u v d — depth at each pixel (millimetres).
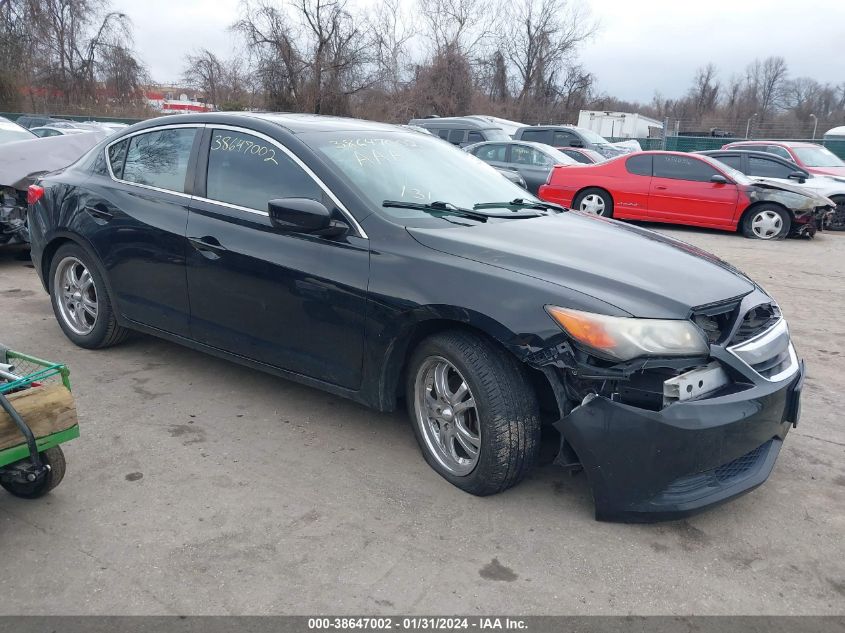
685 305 2875
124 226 4375
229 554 2775
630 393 2814
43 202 4930
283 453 3605
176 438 3732
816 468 3613
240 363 4027
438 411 3336
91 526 2943
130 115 42562
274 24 34875
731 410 2824
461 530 2967
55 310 5082
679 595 2619
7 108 37344
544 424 3244
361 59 35938
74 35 41062
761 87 65500
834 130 28172
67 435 2947
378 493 3240
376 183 3695
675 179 12234
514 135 20281
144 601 2506
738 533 3021
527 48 49844
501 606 2529
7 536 2863
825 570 2793
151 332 4457
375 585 2619
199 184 4117
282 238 3660
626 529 3012
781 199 11453
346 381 3531
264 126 3961
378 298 3283
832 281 8312
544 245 3352
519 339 2896
